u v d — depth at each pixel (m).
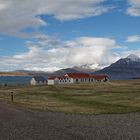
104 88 116.56
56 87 131.88
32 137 22.55
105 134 23.89
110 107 50.25
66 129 26.45
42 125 29.06
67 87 129.88
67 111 44.00
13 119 33.69
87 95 81.19
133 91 91.06
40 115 38.12
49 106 52.59
